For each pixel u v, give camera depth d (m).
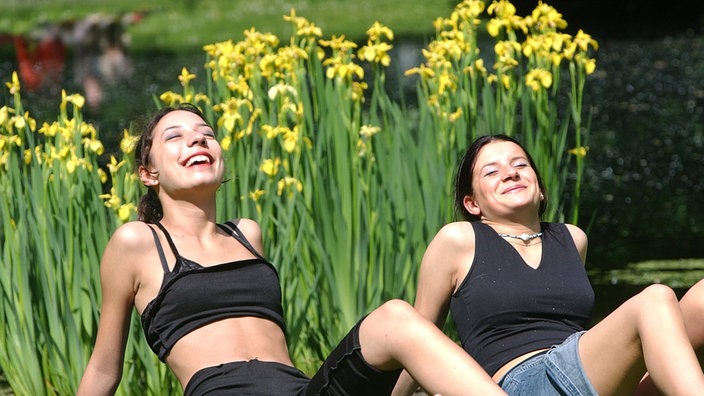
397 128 11.85
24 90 34.75
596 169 21.69
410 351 7.03
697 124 25.64
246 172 11.09
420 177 11.63
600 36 43.19
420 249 11.53
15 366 10.88
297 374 7.88
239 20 54.25
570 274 8.41
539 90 12.12
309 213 11.48
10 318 10.88
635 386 7.46
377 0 57.97
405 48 41.09
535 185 8.70
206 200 8.58
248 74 12.15
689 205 18.75
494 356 8.10
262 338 8.09
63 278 10.49
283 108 11.48
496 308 8.21
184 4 60.12
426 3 56.41
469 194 8.90
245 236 8.88
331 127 11.66
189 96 12.12
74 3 63.22
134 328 10.43
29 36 54.00
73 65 41.97
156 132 8.63
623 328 7.21
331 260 11.27
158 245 8.33
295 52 12.15
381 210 11.24
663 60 36.12
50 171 11.19
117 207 10.70
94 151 11.15
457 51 12.27
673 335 6.93
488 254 8.38
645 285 14.48
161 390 10.51
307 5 57.69
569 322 8.27
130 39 51.25
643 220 17.94
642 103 28.59
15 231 10.82
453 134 11.80
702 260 15.57
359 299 11.12
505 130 12.23
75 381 10.58
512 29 12.60
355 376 7.29
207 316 8.09
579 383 7.46
